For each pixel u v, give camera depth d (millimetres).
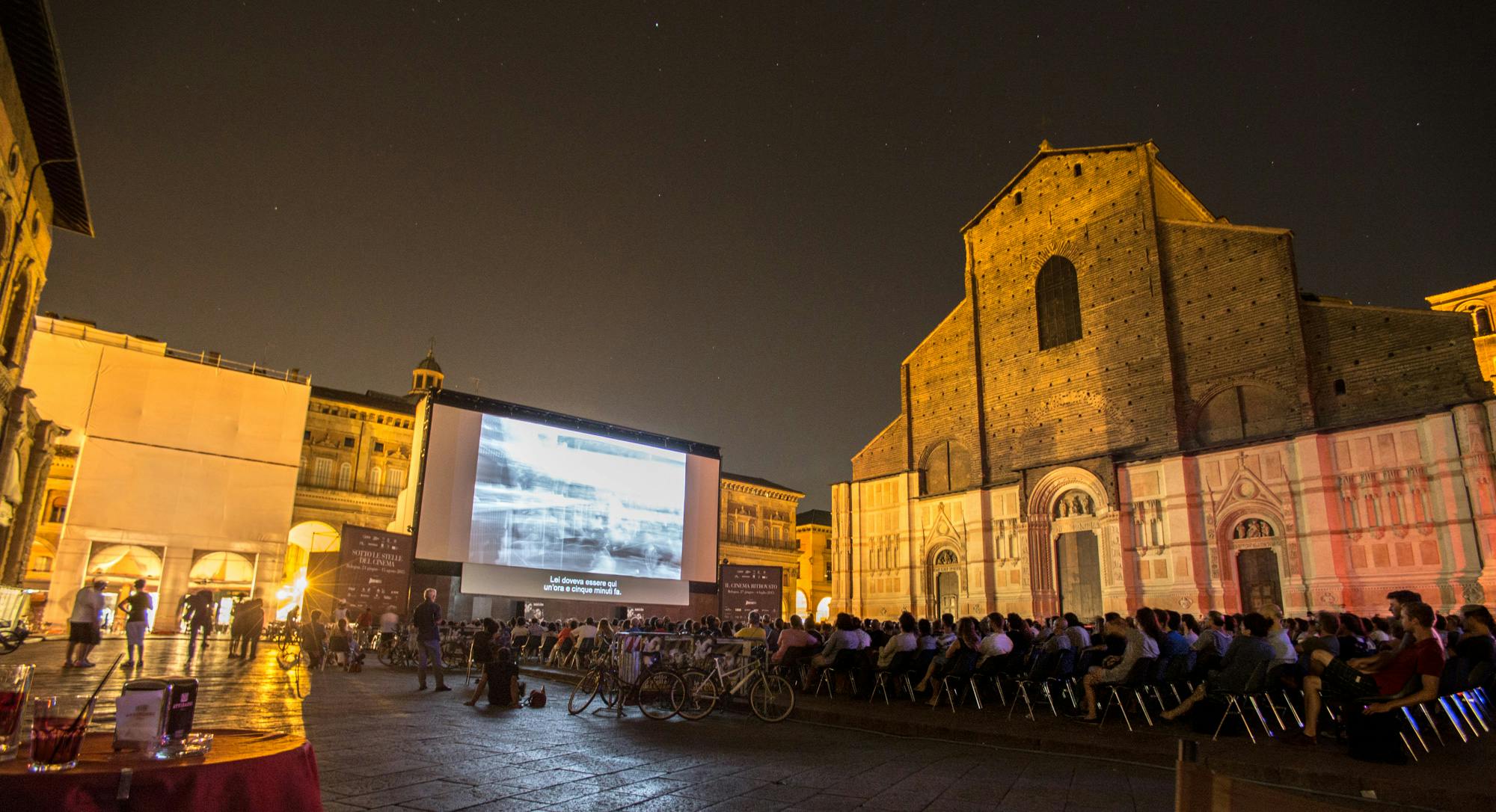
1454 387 25062
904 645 15383
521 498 32938
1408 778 8305
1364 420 26281
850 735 11961
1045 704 15297
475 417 32344
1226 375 30203
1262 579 27859
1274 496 27750
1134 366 32656
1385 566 25250
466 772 8078
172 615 40906
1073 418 34406
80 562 39031
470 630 22922
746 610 36844
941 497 38562
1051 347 36000
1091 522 32719
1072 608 32812
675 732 11578
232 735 3781
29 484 30203
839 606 42188
